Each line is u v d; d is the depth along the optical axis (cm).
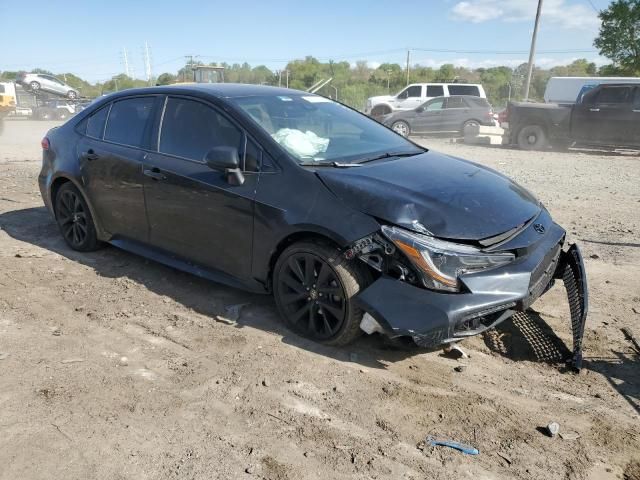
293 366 347
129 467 259
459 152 1541
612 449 275
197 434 283
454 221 331
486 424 294
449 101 2070
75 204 546
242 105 424
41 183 578
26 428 285
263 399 313
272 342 377
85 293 459
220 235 408
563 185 962
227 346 372
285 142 396
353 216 338
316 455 269
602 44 3881
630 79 1919
